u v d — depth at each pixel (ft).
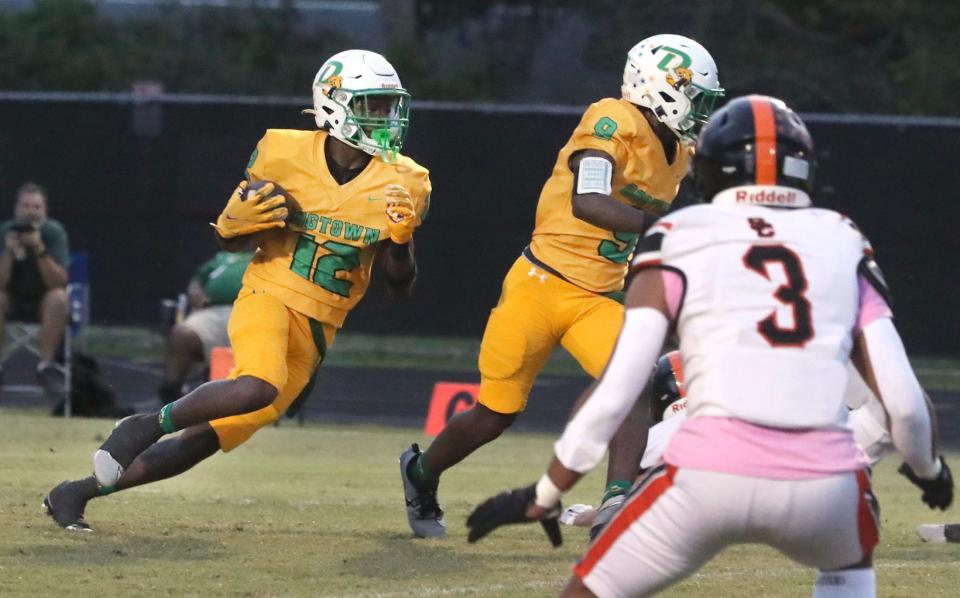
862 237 38.83
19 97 171.94
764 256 37.35
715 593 54.60
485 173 169.78
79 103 171.94
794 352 36.60
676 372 60.34
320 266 61.77
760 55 235.20
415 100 244.42
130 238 173.17
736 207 38.50
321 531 67.26
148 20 268.21
